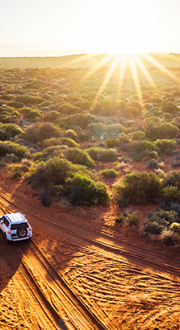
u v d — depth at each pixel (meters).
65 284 9.24
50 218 14.75
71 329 7.30
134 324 7.50
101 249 11.66
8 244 11.99
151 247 11.71
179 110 45.91
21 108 48.78
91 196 16.30
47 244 12.06
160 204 15.87
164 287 9.16
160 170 21.88
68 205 16.12
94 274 9.84
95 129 36.12
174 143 29.64
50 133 33.66
